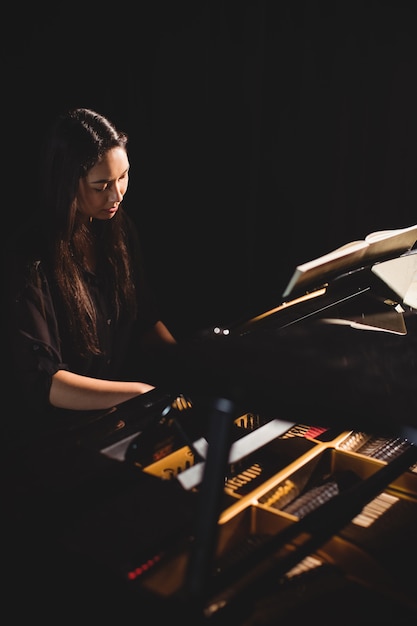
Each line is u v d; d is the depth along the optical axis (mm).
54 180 1834
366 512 1425
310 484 1488
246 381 1021
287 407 975
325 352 1302
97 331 2070
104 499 1230
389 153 4129
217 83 3797
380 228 4270
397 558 1275
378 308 1872
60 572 1037
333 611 1115
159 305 4105
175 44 3600
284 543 1109
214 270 4191
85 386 1808
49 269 1884
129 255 2137
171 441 1524
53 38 3191
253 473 1519
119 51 3428
